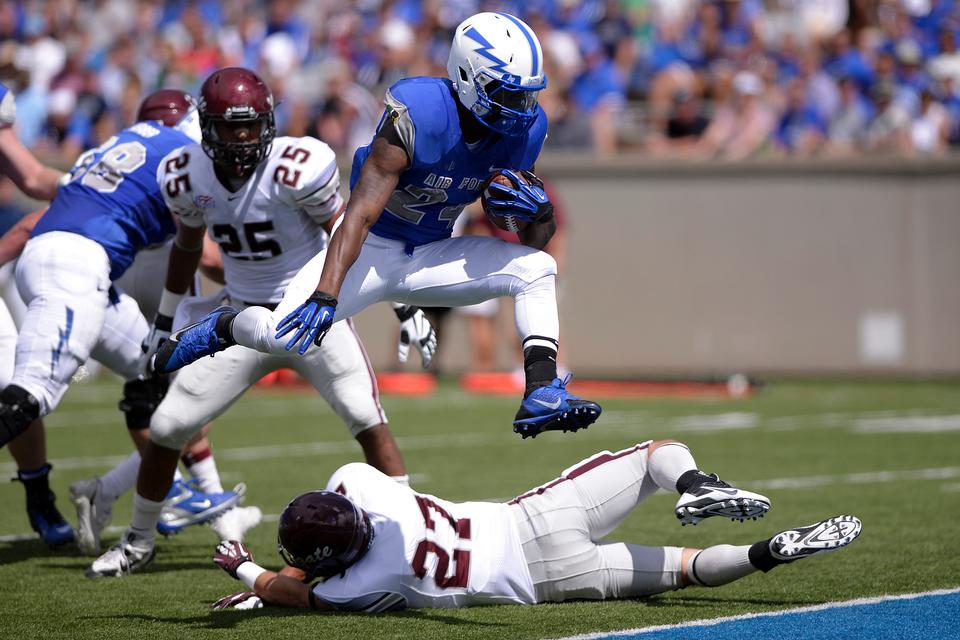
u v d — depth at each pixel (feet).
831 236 152.76
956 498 76.79
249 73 54.95
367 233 48.88
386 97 49.60
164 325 60.34
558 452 99.19
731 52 172.86
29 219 64.95
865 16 176.04
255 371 57.98
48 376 57.67
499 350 157.89
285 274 58.34
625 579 50.96
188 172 56.44
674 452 50.08
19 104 163.53
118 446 103.09
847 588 53.83
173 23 198.08
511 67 48.88
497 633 46.21
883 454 96.37
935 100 162.91
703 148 157.48
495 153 51.19
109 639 46.73
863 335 152.87
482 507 51.13
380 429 60.34
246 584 52.90
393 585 48.62
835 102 163.12
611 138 158.71
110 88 172.86
